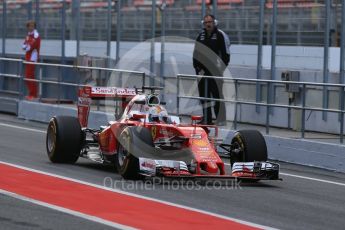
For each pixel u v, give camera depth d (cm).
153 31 5866
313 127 4316
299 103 4422
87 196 2864
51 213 2544
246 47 5519
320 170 4022
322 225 2545
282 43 5278
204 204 2800
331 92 4256
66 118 3691
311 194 3178
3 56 7194
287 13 5247
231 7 5641
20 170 3453
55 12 7012
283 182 3494
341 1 4888
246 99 4628
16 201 2727
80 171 3475
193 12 5906
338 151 3981
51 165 3634
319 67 5028
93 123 5422
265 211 2733
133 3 6334
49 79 5966
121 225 2388
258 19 5400
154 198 2864
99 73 5569
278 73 5300
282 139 4316
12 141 4578
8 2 7450
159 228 2366
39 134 5038
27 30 6894
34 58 6259
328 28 4869
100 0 6569
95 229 2330
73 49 6812
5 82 6475
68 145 3625
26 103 6072
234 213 2669
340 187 3425
